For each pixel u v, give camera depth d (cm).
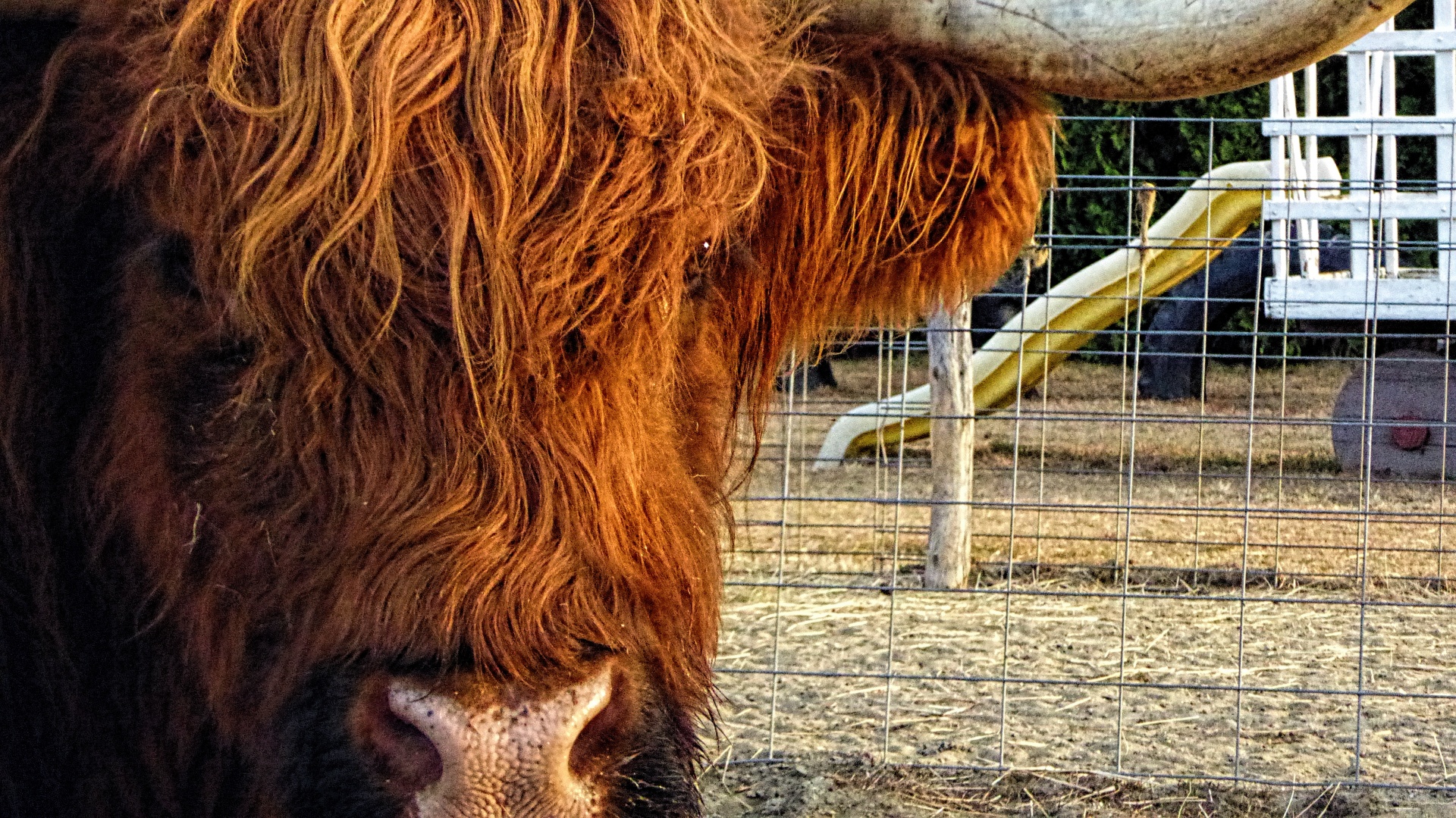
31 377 217
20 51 209
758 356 278
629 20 193
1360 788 440
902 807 432
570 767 171
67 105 207
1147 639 616
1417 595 685
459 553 172
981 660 584
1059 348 918
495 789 166
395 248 175
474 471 176
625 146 188
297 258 176
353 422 177
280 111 178
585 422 184
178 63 184
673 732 189
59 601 229
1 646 229
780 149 245
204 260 184
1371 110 785
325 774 175
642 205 188
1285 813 427
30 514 223
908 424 956
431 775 169
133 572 222
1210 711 523
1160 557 756
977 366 944
